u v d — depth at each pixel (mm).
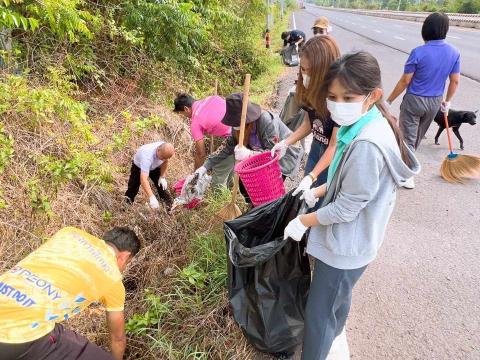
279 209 2434
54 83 4141
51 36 4730
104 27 5375
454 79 4352
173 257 3383
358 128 1722
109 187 3879
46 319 1752
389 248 3564
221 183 4305
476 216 4059
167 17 5602
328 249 1952
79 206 3553
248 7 10328
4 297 1713
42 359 1790
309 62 2373
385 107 1771
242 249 2234
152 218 3805
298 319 2391
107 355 2041
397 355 2523
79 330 2633
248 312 2373
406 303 2941
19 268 1827
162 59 6539
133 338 2596
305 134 3111
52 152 3584
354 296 3012
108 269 1966
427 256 3453
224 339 2506
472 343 2598
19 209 3115
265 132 3445
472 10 41469
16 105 3383
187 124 5855
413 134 4449
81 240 1987
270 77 10312
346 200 1718
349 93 1635
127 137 4453
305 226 1970
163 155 3762
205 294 2871
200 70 7398
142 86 5918
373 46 16656
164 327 2643
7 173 3191
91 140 3877
